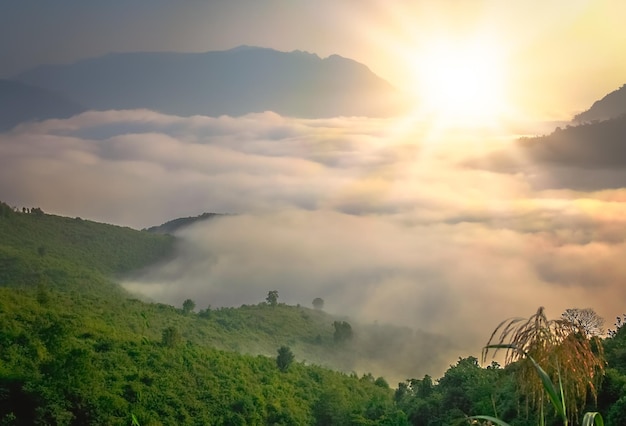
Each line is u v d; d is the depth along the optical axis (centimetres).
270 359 8888
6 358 5188
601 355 851
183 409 5844
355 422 6312
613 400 2780
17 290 8056
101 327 7119
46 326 6153
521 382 811
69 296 9225
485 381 4819
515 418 2509
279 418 6575
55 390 4781
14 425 4525
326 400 7125
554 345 766
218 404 6281
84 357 5206
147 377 6081
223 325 12731
